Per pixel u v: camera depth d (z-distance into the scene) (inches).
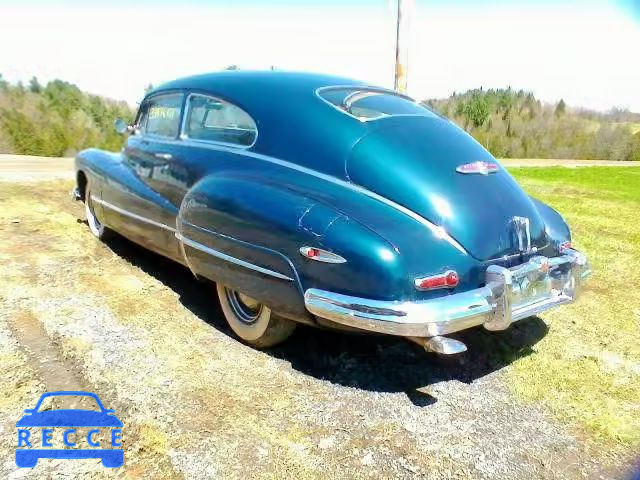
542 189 385.1
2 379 100.2
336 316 95.9
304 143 115.8
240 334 122.6
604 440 96.3
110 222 175.0
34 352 110.9
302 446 89.5
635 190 392.2
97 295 143.7
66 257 172.7
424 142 115.0
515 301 107.3
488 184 114.0
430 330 93.4
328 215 99.0
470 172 113.0
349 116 116.3
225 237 112.0
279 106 123.8
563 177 478.6
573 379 116.0
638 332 140.2
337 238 95.7
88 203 198.1
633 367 122.3
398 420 98.5
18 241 185.2
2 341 113.8
